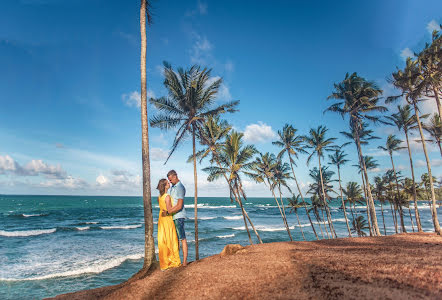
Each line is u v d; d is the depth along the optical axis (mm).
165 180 5367
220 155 18984
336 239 9375
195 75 14555
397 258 4531
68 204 103000
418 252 5227
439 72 14555
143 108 8078
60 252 21281
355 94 25781
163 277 4629
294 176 31203
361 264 4184
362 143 29719
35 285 13844
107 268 17141
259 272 4246
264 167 27359
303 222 57750
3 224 40438
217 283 3879
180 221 5363
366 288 2982
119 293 4133
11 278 14680
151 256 7008
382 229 48656
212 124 17891
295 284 3459
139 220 49969
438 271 3412
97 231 34281
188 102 14797
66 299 4637
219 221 52906
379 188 37750
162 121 14633
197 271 4648
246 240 31859
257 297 3164
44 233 31766
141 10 8797
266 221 56438
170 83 14492
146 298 3754
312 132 30984
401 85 17531
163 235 5277
